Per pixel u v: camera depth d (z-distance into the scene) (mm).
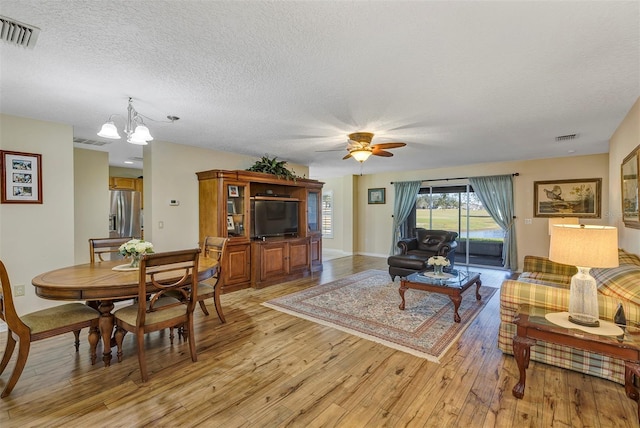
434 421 1752
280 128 3674
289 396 1990
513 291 2484
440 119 3303
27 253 3252
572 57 2006
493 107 2938
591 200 5258
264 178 5055
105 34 1757
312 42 1847
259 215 5250
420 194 7285
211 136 4078
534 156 5449
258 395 2000
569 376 2215
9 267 3145
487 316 3441
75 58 2031
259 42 1849
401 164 6375
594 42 1824
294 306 3805
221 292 4383
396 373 2266
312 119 3312
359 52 1961
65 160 3502
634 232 3109
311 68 2178
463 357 2506
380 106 2914
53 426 1709
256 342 2789
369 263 6902
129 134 2754
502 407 1874
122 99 2748
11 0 1450
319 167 6879
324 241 9023
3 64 2102
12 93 2600
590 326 1918
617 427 1697
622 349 1689
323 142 4418
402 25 1672
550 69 2176
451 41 1829
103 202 5375
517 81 2375
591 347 1776
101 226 5359
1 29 1695
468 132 3828
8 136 3141
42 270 3346
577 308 1993
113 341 2605
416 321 3285
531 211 5828
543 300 2348
